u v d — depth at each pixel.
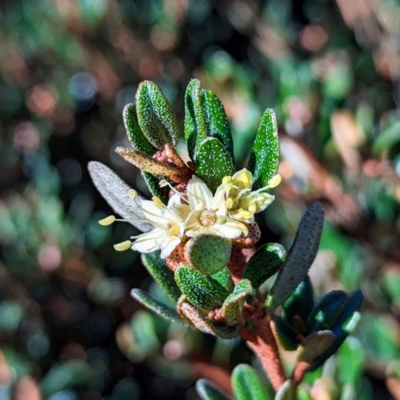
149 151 0.09
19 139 0.25
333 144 0.15
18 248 0.22
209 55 0.24
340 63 0.21
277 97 0.18
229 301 0.08
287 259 0.09
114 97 0.24
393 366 0.15
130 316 0.22
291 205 0.18
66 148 0.25
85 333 0.23
